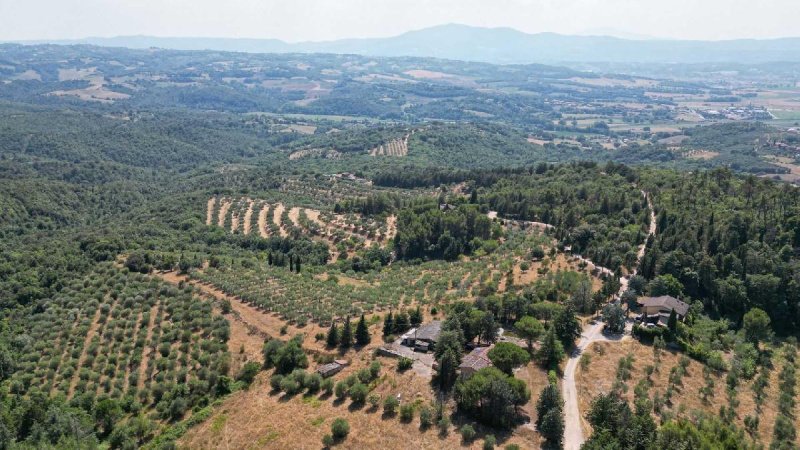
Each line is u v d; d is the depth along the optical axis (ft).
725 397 328.08
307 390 328.90
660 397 315.99
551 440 266.36
